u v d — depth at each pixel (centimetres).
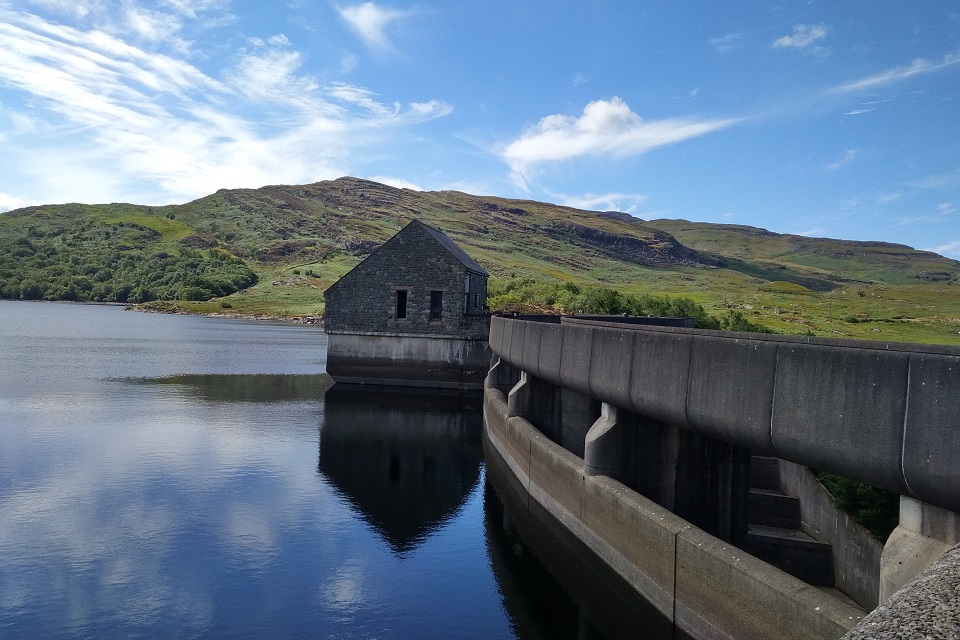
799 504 1591
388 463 2462
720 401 1020
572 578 1473
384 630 1246
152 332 9056
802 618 802
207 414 3309
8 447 2525
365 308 4281
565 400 2217
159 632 1223
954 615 329
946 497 680
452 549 1636
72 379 4441
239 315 13812
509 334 2394
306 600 1362
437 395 4053
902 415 728
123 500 1945
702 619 1001
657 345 1199
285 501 1988
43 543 1612
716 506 1377
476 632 1242
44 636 1199
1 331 8294
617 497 1283
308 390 4166
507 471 2220
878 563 1211
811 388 852
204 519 1812
